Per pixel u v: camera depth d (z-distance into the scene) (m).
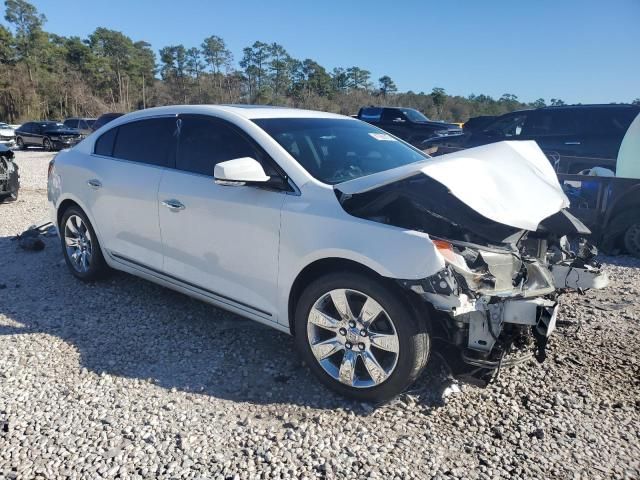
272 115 3.88
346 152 3.74
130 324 4.12
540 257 3.56
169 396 3.13
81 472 2.48
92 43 104.94
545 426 2.87
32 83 81.19
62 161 5.00
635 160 6.63
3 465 2.52
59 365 3.49
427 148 12.87
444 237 3.06
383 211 3.16
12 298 4.67
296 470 2.51
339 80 104.62
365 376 3.10
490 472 2.52
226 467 2.53
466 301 2.72
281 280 3.28
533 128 10.52
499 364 2.96
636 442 2.75
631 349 3.77
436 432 2.81
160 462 2.56
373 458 2.60
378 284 2.89
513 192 3.02
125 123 4.56
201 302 4.56
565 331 4.06
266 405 3.06
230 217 3.49
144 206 4.09
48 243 6.46
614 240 6.51
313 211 3.12
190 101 98.31
